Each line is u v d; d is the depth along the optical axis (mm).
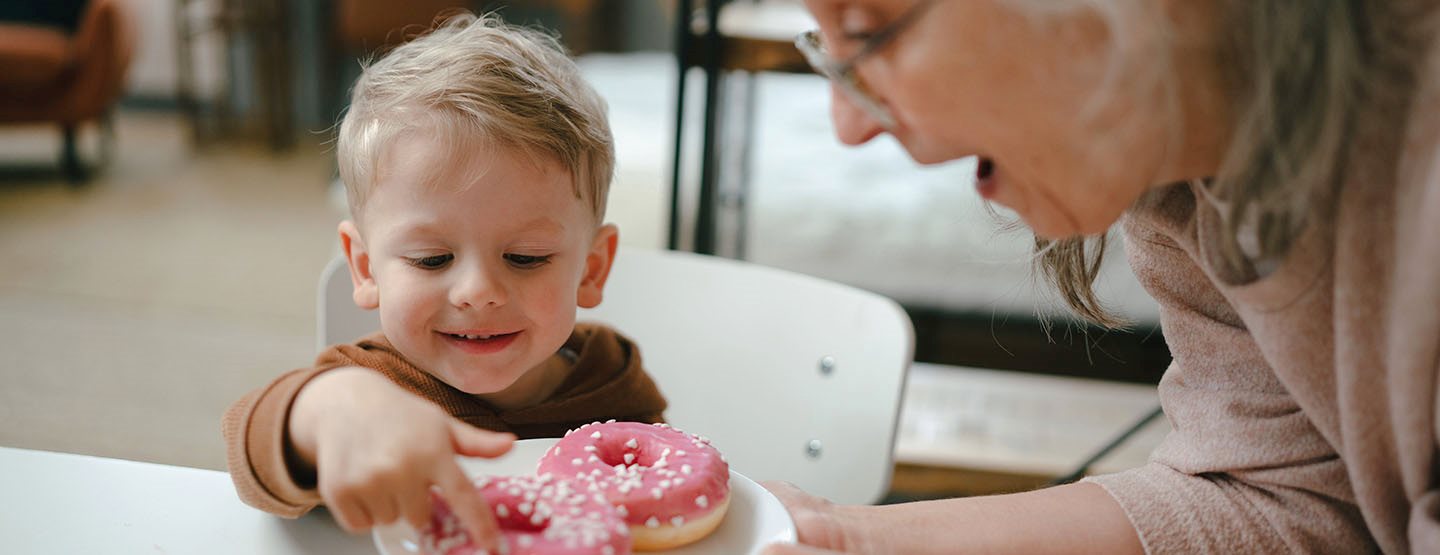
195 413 2412
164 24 5754
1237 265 633
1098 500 818
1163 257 810
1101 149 542
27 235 3561
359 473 613
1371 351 609
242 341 2814
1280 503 781
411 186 925
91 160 4754
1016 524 799
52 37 4195
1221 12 545
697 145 2539
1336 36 538
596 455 756
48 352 2643
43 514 735
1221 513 783
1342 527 763
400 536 649
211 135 5422
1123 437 1674
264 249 3588
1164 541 780
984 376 2516
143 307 2990
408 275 940
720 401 1260
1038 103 529
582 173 991
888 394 1141
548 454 757
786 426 1221
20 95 4090
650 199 2736
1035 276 862
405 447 616
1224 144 587
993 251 2527
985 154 567
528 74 992
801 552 639
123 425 2322
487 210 924
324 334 1178
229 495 782
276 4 5152
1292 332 642
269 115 5195
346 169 999
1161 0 540
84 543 708
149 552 706
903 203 2721
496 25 1204
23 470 787
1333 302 620
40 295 3012
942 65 524
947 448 2209
